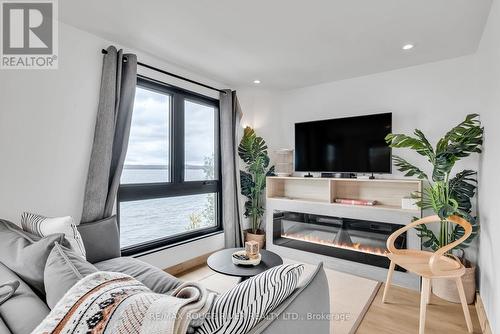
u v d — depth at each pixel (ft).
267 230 11.87
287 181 12.56
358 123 10.14
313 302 3.62
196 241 10.44
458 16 6.45
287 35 7.50
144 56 8.84
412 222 7.74
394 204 9.77
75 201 7.27
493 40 6.00
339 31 7.25
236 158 11.92
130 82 8.05
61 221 4.91
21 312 3.06
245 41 7.90
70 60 7.14
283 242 11.68
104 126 7.56
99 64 7.75
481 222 7.34
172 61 9.48
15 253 4.16
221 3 6.04
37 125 6.59
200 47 8.35
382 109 10.26
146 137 9.34
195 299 2.63
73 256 3.54
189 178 10.89
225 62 9.54
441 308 7.14
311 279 3.84
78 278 3.14
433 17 6.51
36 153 6.56
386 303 7.42
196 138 11.22
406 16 6.48
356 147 10.18
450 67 8.93
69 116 7.15
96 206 7.38
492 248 5.97
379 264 9.14
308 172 11.64
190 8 6.26
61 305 2.57
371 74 10.52
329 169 10.80
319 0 5.89
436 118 9.16
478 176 7.97
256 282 3.02
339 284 8.63
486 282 6.52
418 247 8.36
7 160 6.11
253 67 9.98
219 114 11.96
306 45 8.11
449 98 8.93
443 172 7.57
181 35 7.59
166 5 6.16
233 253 7.54
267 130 12.92
